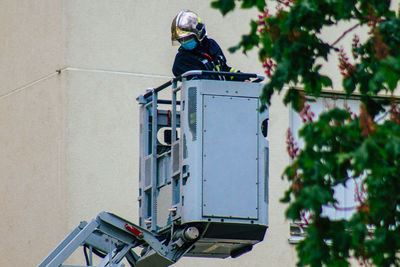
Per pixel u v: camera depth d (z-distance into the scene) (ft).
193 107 116.37
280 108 170.60
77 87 160.86
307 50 91.20
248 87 117.39
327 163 86.12
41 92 165.68
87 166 158.92
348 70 93.97
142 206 126.82
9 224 169.37
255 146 116.57
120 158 160.66
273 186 167.94
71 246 116.67
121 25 164.66
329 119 87.10
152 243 118.11
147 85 164.04
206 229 115.14
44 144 163.53
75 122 159.74
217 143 115.75
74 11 162.81
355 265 153.38
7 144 172.76
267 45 90.53
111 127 161.17
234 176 115.65
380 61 85.30
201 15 169.07
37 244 161.89
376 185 86.63
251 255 164.76
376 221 88.07
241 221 115.14
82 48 162.30
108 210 158.61
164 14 167.12
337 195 169.58
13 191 169.58
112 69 162.91
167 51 166.09
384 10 91.76
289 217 83.76
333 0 88.84
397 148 80.23
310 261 85.51
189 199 114.83
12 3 177.37
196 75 121.39
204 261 162.20
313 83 91.71
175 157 119.55
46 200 161.27
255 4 89.40
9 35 176.96
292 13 88.99
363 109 82.74
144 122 128.67
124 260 159.33
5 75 176.04
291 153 89.61
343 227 87.51
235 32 170.40
